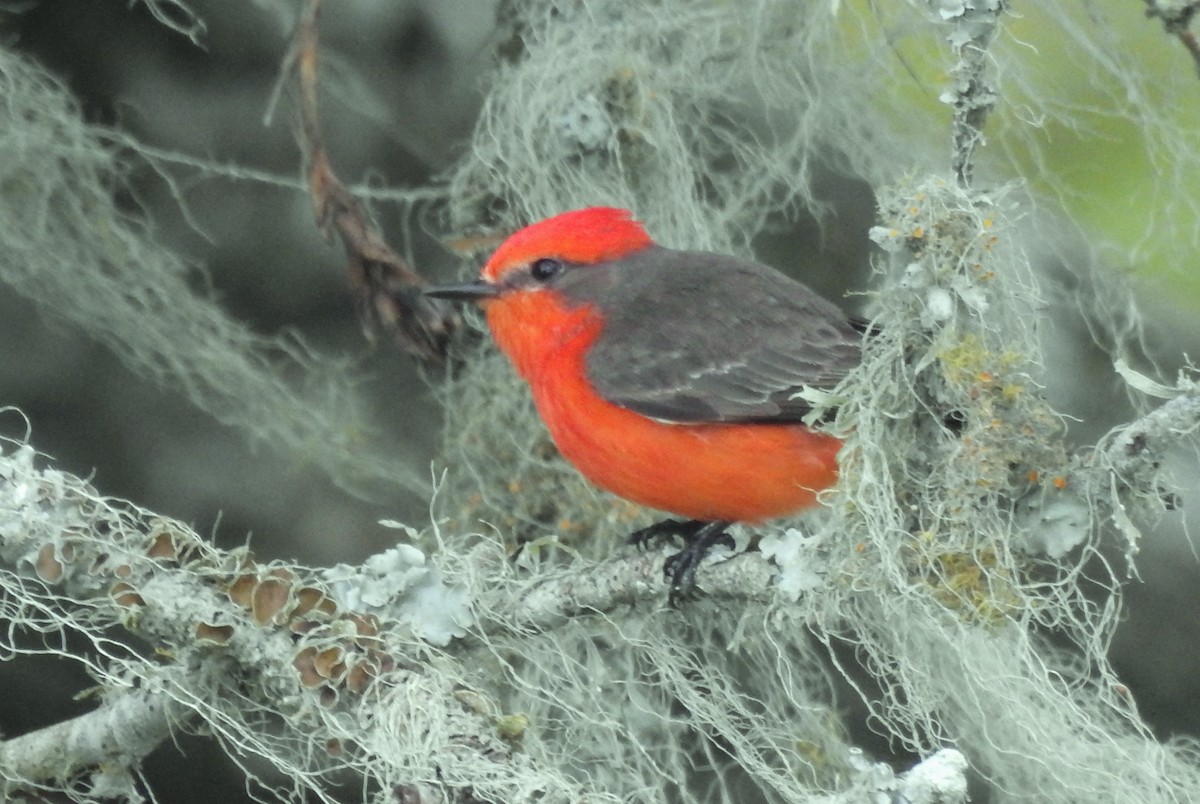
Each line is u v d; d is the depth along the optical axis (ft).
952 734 31.17
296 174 37.88
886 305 25.16
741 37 36.19
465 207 35.99
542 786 22.29
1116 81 37.17
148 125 37.09
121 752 26.73
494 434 35.22
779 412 29.53
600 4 35.14
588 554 34.12
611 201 35.01
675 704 34.01
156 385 37.68
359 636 24.52
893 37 35.35
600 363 30.27
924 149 38.11
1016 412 24.71
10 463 25.21
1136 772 27.37
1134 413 38.40
